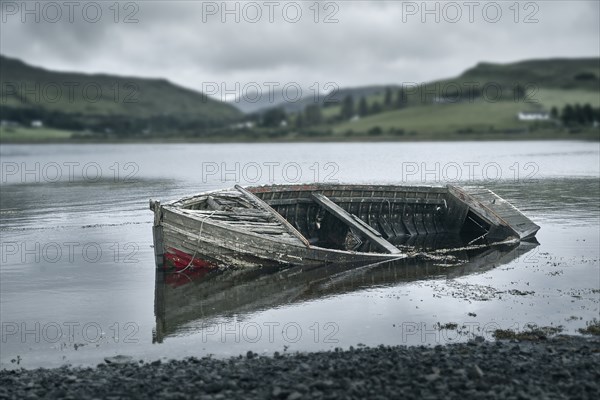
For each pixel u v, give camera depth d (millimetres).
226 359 19781
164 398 15023
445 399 14398
